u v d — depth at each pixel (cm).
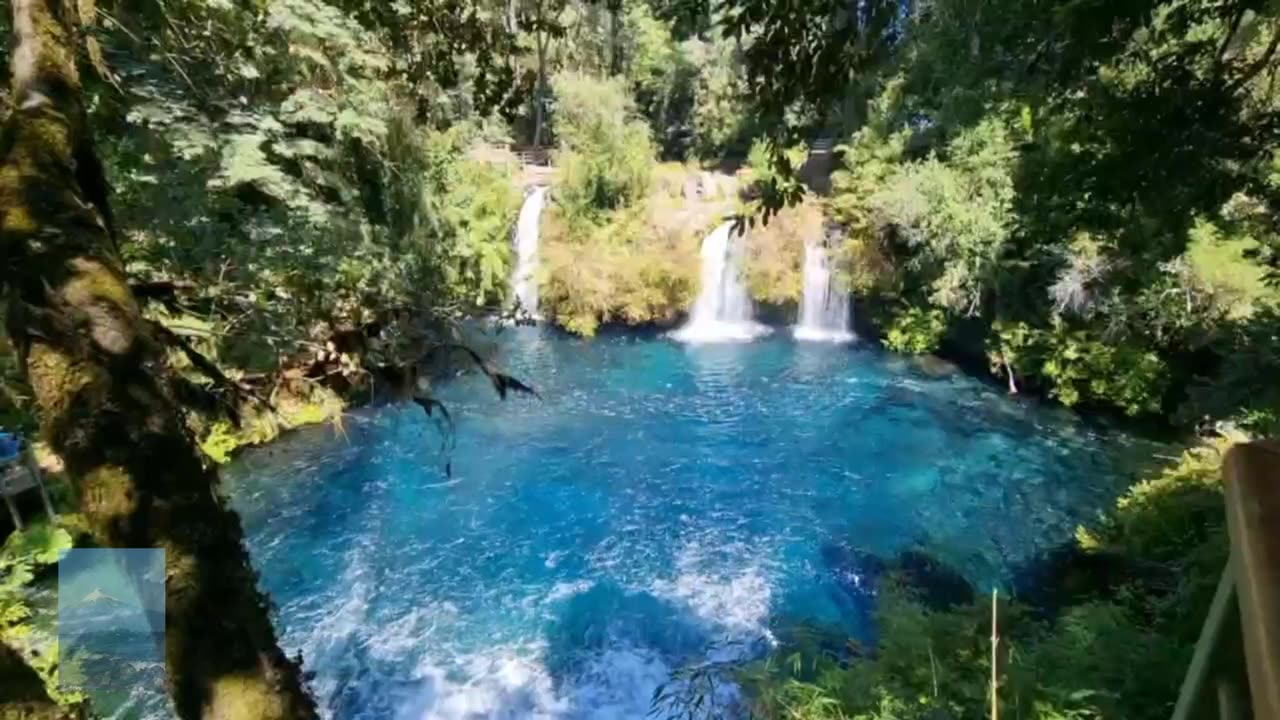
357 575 824
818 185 1836
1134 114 297
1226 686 63
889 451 1128
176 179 425
